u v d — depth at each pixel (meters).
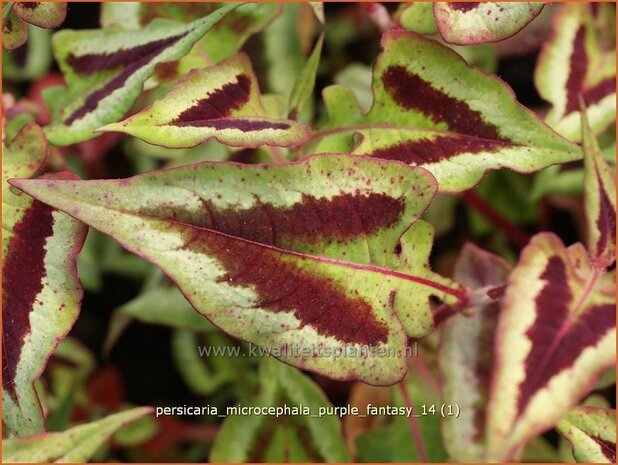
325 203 0.17
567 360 0.16
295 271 0.17
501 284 0.20
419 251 0.19
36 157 0.19
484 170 0.19
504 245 0.31
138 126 0.17
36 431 0.18
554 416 0.15
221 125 0.17
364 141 0.20
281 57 0.28
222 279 0.16
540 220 0.30
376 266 0.18
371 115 0.20
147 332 0.31
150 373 0.31
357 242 0.17
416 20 0.21
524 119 0.19
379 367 0.17
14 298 0.18
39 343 0.17
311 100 0.30
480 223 0.31
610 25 0.25
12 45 0.19
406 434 0.24
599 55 0.25
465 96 0.19
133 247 0.15
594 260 0.18
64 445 0.18
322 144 0.20
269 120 0.18
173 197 0.16
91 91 0.20
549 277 0.17
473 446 0.21
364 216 0.17
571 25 0.25
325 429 0.22
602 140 0.26
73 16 0.32
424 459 0.24
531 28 0.30
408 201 0.17
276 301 0.17
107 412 0.30
